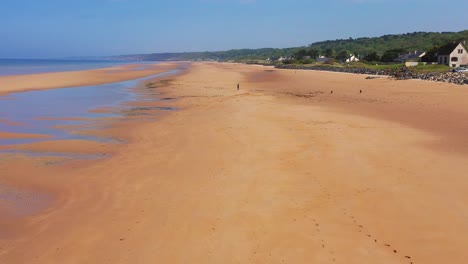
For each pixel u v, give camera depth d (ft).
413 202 33.35
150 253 26.13
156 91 134.82
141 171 43.52
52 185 39.99
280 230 28.76
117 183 39.91
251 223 29.96
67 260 25.67
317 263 24.54
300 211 31.94
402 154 47.75
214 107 90.94
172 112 86.43
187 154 49.75
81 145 56.49
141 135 62.64
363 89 130.62
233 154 48.55
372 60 361.10
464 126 64.59
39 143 57.67
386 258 25.05
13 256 26.40
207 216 31.35
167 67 424.05
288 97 112.27
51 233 29.53
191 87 151.02
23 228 30.55
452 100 94.27
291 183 38.22
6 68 324.80
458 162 44.39
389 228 28.96
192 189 37.40
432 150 49.73
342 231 28.55
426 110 81.82
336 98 108.47
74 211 33.45
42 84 151.74
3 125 71.10
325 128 63.21
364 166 43.06
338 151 49.06
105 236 28.68
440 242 26.91
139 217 31.68
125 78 206.59
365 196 34.83
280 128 63.21
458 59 246.68
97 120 76.69
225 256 25.49
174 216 31.55
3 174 43.55
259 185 37.78
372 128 63.41
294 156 47.06
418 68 221.87
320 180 38.93
